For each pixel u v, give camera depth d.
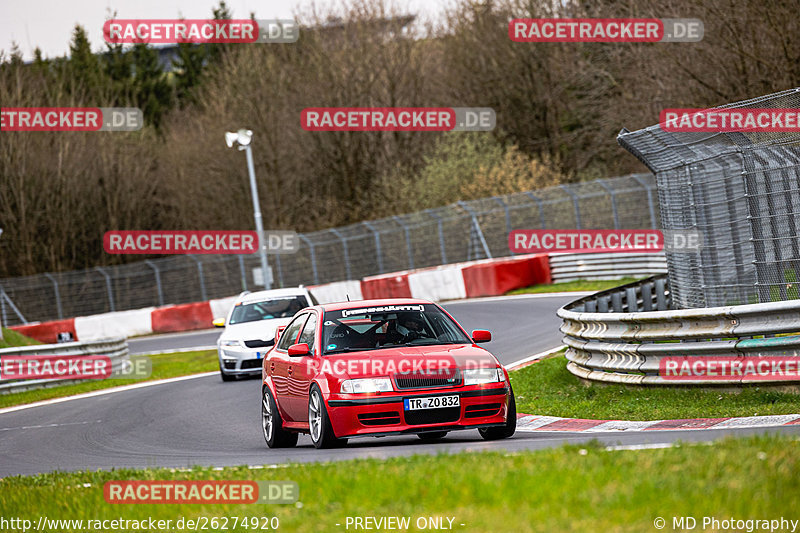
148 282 164.75
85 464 42.38
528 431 39.44
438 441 38.16
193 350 112.31
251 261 156.75
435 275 123.31
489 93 199.00
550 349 65.81
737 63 108.19
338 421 34.88
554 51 192.75
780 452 22.89
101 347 93.38
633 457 24.47
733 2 103.94
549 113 196.75
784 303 36.25
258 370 73.25
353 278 147.12
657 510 18.84
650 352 42.38
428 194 165.38
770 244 47.50
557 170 165.25
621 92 159.88
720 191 52.50
